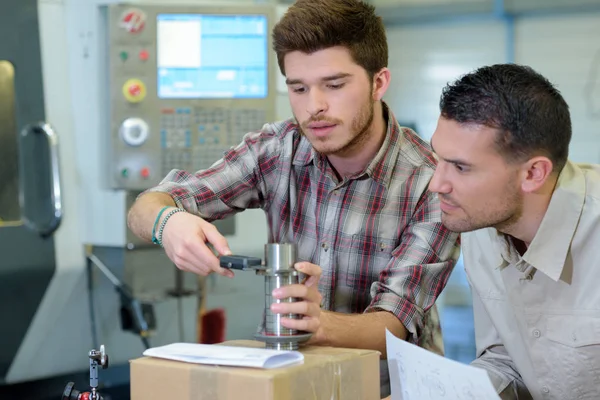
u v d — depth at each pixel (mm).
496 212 1452
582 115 4938
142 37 2895
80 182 3012
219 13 2928
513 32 4988
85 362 3174
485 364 1739
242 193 1859
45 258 2912
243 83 2977
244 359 1199
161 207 1617
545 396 1637
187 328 3273
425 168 1783
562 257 1511
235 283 3318
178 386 1210
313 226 1834
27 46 2861
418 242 1729
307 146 1807
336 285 1821
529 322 1610
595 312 1546
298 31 1561
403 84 5281
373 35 1624
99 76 2920
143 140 2912
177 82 2936
